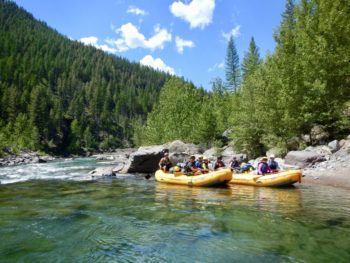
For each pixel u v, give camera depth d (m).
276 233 7.42
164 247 6.64
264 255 6.12
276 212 9.56
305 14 25.61
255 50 62.03
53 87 137.88
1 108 82.12
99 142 112.12
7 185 16.55
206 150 38.16
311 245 6.59
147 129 58.62
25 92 96.06
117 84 165.25
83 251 6.47
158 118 55.47
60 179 19.47
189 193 13.62
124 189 14.95
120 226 8.16
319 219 8.63
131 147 121.62
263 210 9.88
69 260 6.02
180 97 51.12
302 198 11.92
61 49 185.62
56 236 7.39
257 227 7.93
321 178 16.19
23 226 8.19
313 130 24.44
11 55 130.62
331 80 22.11
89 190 14.62
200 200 11.82
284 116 23.30
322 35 22.66
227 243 6.81
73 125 97.69
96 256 6.21
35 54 155.62
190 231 7.68
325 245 6.57
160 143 52.75
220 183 15.70
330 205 10.51
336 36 22.42
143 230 7.80
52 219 8.88
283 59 24.70
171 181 17.05
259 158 24.42
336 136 22.73
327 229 7.67
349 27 22.12
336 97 22.06
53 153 83.75
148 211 9.91
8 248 6.64
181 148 37.59
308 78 22.75
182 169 17.95
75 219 8.89
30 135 75.19
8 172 25.97
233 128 29.58
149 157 22.98
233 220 8.65
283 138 24.34
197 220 8.71
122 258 6.11
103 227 8.09
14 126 76.44
